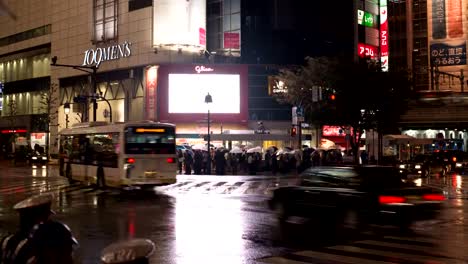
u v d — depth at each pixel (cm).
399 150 5519
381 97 3819
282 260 905
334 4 6212
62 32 6900
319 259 910
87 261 905
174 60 5588
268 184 2727
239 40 5741
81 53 6575
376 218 1245
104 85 6278
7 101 8075
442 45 7150
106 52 6200
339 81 3872
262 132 5238
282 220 1405
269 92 5506
